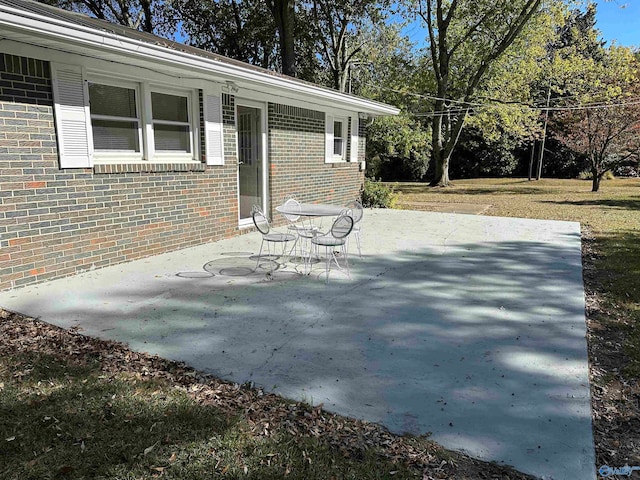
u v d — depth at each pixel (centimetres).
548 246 676
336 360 295
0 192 415
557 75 1891
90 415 226
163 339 323
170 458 195
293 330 344
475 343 324
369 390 257
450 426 223
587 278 509
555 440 212
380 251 629
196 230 646
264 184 802
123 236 539
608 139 1633
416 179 2797
